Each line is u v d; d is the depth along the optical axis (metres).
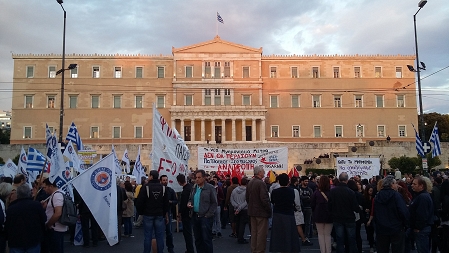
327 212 15.05
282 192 14.26
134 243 19.75
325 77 95.69
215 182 23.89
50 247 12.72
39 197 14.35
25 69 92.06
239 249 18.20
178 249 18.02
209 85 93.19
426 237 13.37
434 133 35.44
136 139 92.06
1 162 71.31
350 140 94.19
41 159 22.28
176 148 18.97
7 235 11.15
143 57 93.94
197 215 15.41
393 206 12.57
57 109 91.50
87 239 18.56
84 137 91.38
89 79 92.75
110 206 15.85
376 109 95.31
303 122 94.44
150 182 14.96
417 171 54.28
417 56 39.25
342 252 14.41
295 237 14.05
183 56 93.56
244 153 27.17
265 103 94.56
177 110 90.62
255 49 94.50
